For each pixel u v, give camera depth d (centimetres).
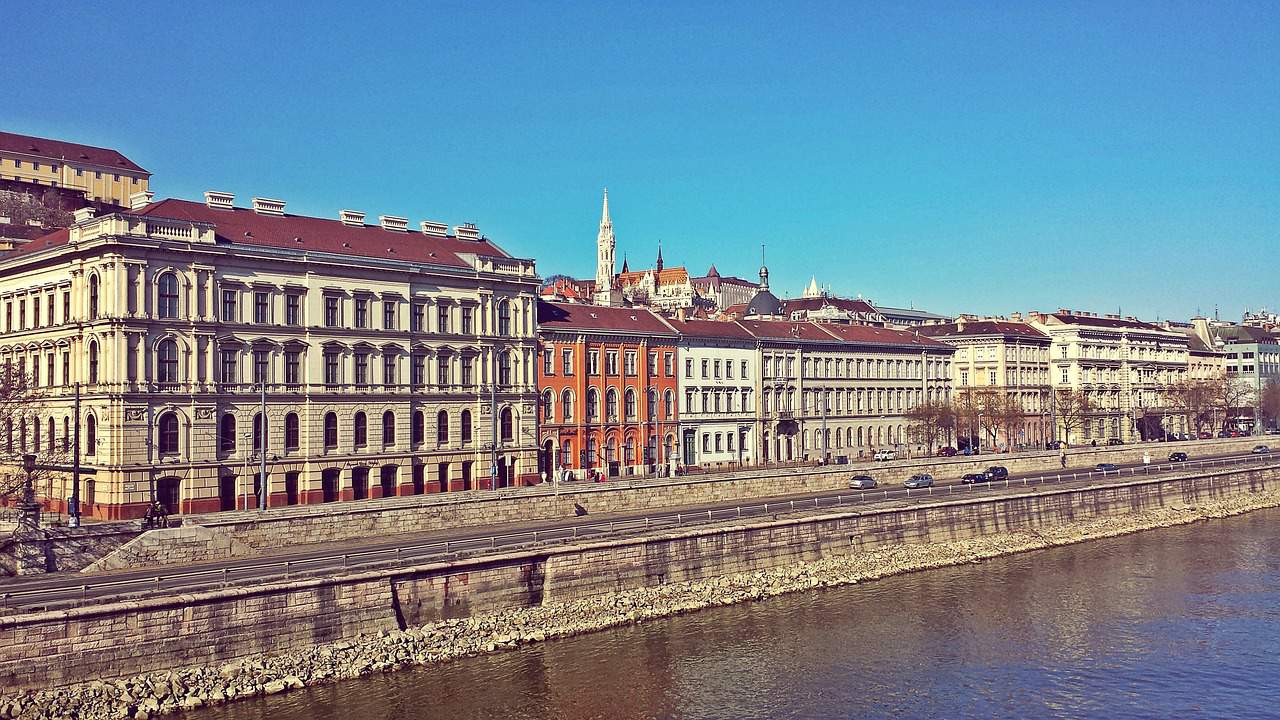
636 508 10300
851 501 10444
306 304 10550
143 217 9600
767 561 8744
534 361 12519
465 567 6969
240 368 10100
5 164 17275
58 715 5216
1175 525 12194
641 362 13988
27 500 7538
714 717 5828
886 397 17712
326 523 8150
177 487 9650
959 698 6188
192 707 5519
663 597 7794
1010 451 18600
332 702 5747
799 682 6381
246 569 6669
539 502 9525
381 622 6519
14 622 5278
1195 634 7475
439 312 11644
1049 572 9419
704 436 14812
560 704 5903
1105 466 14412
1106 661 6875
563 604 7356
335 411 10675
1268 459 16238
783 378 15925
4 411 9375
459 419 11719
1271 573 9431
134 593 5878
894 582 8906
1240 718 5944
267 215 11188
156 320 9525
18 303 10700
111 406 9338
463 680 6162
